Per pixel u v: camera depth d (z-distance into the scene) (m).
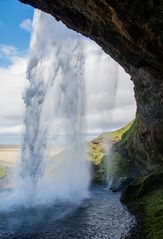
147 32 26.34
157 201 38.75
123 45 32.47
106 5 25.50
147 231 30.75
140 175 70.94
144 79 54.25
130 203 45.28
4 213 43.09
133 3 23.62
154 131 54.91
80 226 35.84
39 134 71.81
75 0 28.75
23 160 69.62
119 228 34.00
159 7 22.86
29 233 33.34
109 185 73.88
